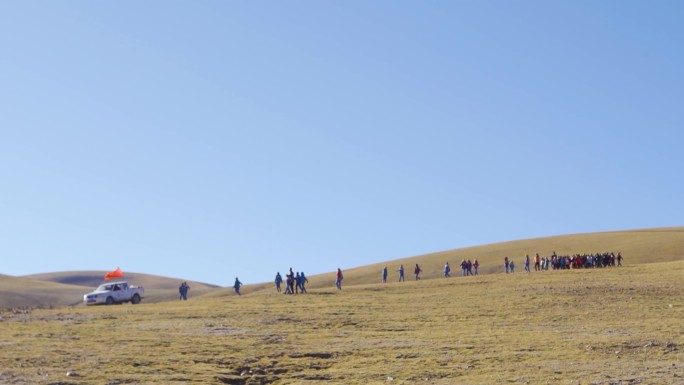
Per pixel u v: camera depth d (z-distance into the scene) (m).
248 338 39.81
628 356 32.97
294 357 34.81
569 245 122.88
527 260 90.25
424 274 117.38
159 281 171.25
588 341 36.69
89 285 172.38
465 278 76.62
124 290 72.94
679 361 31.39
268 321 46.59
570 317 46.41
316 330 43.12
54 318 48.12
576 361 32.09
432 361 33.12
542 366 31.16
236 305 57.06
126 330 42.28
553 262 91.69
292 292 69.38
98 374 29.34
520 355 33.84
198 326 44.28
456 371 30.94
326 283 115.94
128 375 29.50
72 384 27.27
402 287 69.81
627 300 53.22
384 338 39.97
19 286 136.50
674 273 69.88
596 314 47.25
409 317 48.38
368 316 49.00
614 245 118.69
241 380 30.41
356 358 34.47
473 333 41.16
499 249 127.06
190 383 28.66
